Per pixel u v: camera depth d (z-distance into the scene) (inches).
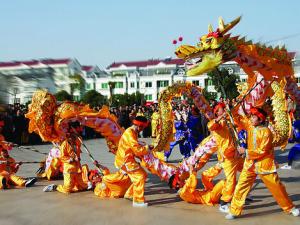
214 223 212.2
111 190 271.3
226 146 242.2
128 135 253.6
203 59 243.8
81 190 293.0
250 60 253.6
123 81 1983.3
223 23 242.8
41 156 499.5
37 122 293.4
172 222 214.8
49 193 285.9
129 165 251.8
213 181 323.0
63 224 214.4
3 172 305.7
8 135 586.6
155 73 1971.0
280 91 300.7
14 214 233.8
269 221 213.9
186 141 431.8
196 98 296.5
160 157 299.1
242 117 271.9
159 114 296.4
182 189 252.5
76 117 294.0
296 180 326.3
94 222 217.0
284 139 298.8
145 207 246.1
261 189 291.1
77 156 291.6
